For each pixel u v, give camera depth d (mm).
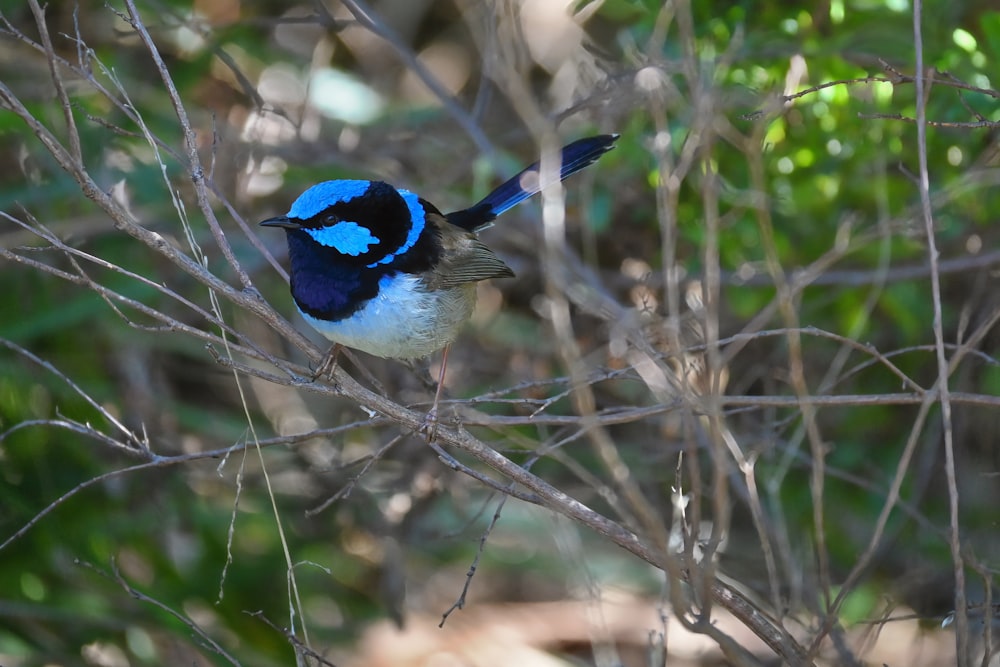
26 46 12508
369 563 13227
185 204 12383
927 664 11406
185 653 11547
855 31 10898
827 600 7422
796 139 11250
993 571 8922
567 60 13312
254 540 12469
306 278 8688
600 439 6367
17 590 10922
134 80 12781
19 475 11289
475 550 14039
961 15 11781
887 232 9375
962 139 10977
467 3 14234
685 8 7066
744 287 11656
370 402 7863
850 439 12273
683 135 10867
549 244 6551
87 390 11734
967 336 11602
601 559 13836
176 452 12125
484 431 12055
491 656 13023
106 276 12023
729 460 10453
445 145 13484
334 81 14828
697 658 12672
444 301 8953
